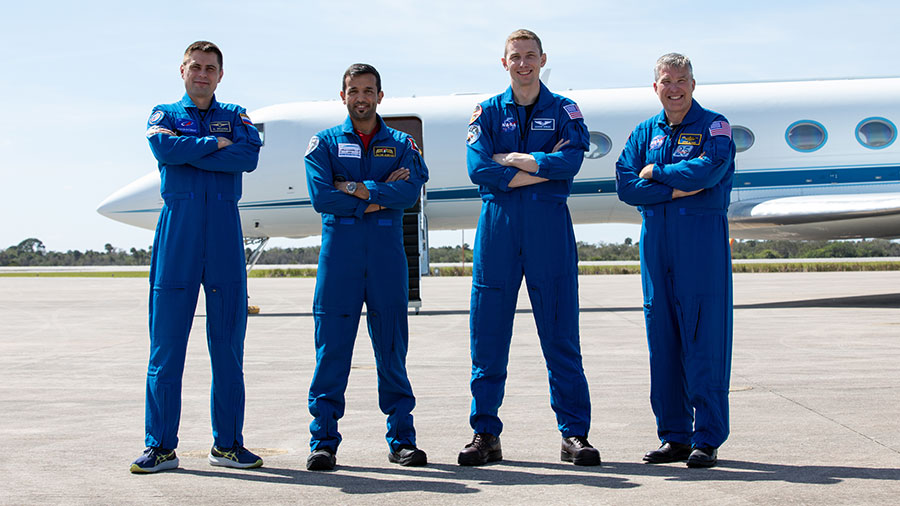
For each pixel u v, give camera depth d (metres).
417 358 8.30
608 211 15.36
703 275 4.03
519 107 4.23
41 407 5.63
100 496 3.35
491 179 4.07
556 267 4.12
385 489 3.46
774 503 3.13
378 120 4.23
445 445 4.40
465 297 20.05
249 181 15.21
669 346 4.14
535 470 3.82
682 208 4.09
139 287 29.61
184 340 3.97
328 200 4.01
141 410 5.51
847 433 4.46
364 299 4.15
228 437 3.95
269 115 15.42
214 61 4.09
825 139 14.80
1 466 3.92
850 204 14.02
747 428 4.63
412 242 14.10
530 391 6.17
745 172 14.87
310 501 3.26
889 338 9.38
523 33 4.14
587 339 9.78
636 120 14.91
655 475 3.67
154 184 16.06
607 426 4.83
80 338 10.98
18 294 24.44
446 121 15.16
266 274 43.81
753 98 15.02
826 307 14.56
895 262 47.00
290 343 10.00
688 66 4.11
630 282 27.45
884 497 3.20
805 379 6.43
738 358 7.73
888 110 14.85
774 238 16.64
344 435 4.68
